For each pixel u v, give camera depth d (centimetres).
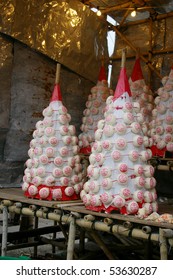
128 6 579
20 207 359
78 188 368
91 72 597
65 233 438
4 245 369
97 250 430
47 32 521
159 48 607
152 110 531
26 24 492
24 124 508
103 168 306
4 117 484
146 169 305
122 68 329
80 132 592
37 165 368
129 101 320
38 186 363
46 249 530
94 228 302
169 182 567
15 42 493
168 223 267
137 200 296
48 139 366
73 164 369
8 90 488
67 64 554
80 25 571
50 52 527
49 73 536
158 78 603
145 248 402
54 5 529
